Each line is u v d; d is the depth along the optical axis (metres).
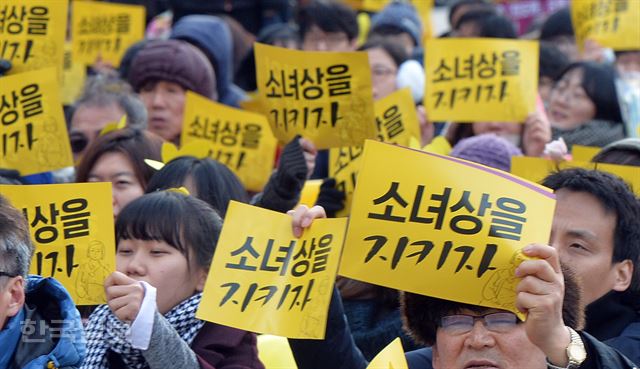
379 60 23.78
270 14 30.44
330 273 11.40
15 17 17.75
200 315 11.58
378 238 11.01
